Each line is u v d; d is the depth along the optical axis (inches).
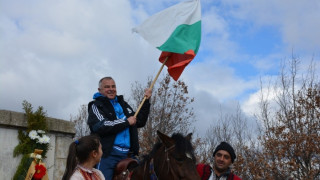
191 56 256.1
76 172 167.5
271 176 556.7
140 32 264.1
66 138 343.0
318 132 577.9
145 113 246.7
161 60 266.2
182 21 261.4
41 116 314.8
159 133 202.2
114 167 222.8
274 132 584.7
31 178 289.9
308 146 539.8
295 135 560.1
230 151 218.8
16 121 303.3
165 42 254.2
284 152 550.6
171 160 197.3
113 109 232.5
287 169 548.4
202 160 745.6
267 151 580.4
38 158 300.7
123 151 228.7
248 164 588.7
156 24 263.7
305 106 590.6
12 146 301.6
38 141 307.6
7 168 295.0
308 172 525.0
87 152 169.6
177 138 202.4
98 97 234.2
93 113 227.9
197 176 191.8
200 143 765.3
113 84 238.4
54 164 329.1
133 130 236.8
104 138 222.8
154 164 205.3
